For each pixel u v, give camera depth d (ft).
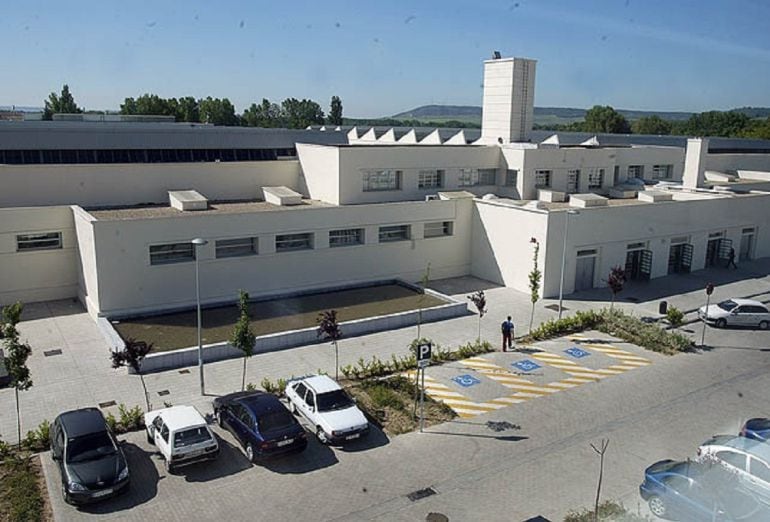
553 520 45.65
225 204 109.40
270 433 53.01
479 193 126.93
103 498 47.11
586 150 131.95
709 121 375.04
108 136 117.91
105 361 74.13
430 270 115.55
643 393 68.28
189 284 92.07
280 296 99.25
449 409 63.87
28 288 95.14
